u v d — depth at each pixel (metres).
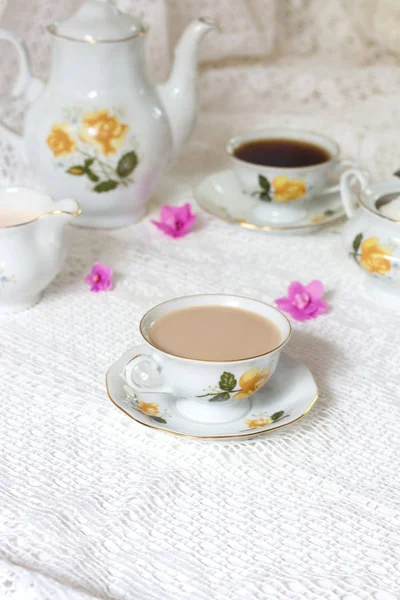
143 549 0.96
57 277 1.24
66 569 0.94
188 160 1.52
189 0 1.56
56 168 1.29
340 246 1.32
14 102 1.48
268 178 1.30
